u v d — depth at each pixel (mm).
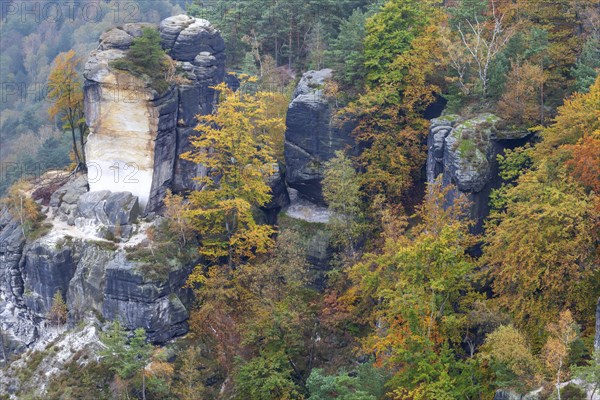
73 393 73250
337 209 78812
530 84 73625
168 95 81375
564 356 53250
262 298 73875
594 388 51375
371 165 81250
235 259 80312
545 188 60531
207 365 75000
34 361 77812
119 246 79500
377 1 104000
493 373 59188
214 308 76688
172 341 76938
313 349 73375
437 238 63250
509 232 61281
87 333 77625
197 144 78875
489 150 71875
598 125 63344
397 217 75500
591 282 59188
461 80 78250
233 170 79750
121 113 80875
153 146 81250
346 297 73812
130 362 69812
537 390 53719
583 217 58594
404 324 62125
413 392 58719
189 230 79688
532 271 59062
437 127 75062
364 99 80312
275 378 68062
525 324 60750
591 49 75500
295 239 78812
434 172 75438
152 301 75438
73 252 80812
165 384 71750
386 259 65250
